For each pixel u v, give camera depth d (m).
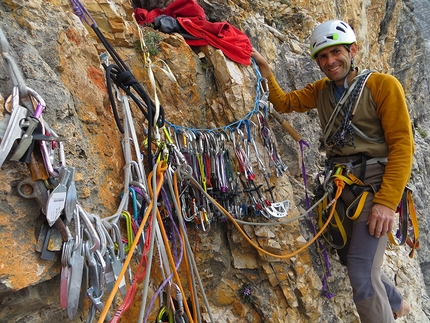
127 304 1.45
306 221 3.12
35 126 1.17
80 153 1.67
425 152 10.40
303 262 2.81
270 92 3.09
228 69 2.81
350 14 7.39
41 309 1.43
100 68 2.07
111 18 2.37
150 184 1.87
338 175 2.68
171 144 2.03
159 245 1.83
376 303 2.38
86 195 1.64
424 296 4.89
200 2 3.64
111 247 1.51
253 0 4.38
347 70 2.64
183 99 2.71
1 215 1.20
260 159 2.71
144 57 2.43
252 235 2.75
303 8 5.44
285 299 2.79
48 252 1.29
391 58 11.44
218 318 2.69
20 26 1.53
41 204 1.27
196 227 2.53
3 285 1.17
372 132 2.60
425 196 9.03
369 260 2.46
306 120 3.82
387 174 2.46
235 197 2.64
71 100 1.66
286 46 4.08
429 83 13.89
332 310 3.06
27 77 1.44
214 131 2.73
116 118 1.92
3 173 1.20
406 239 2.75
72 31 1.85
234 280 2.81
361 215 2.60
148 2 3.72
